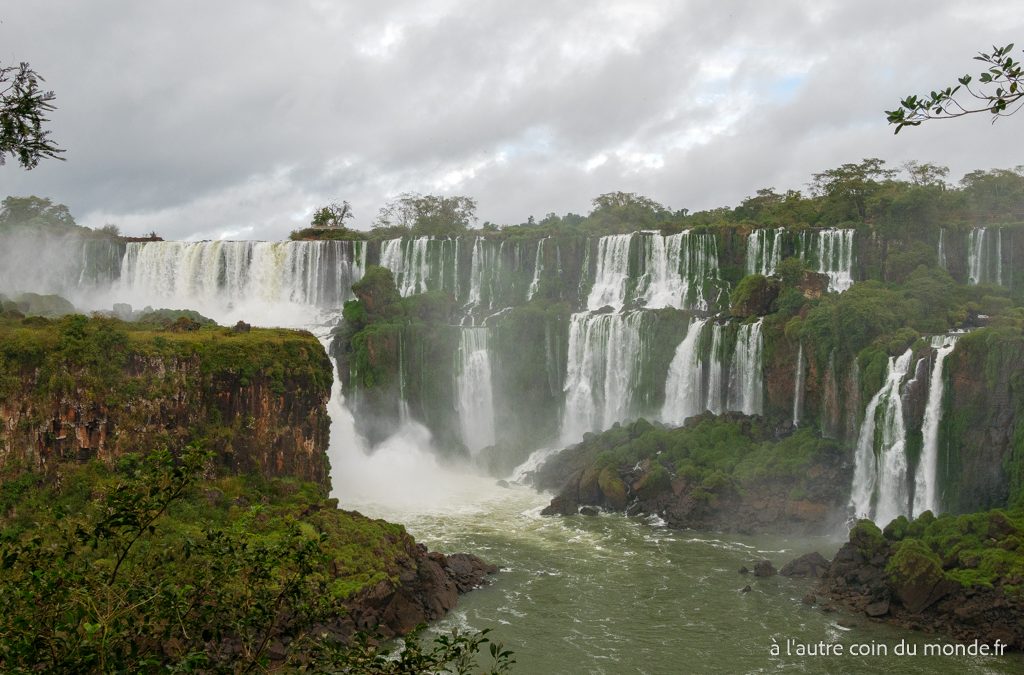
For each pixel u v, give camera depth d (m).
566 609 49.72
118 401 54.47
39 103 17.45
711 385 83.88
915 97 15.48
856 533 53.34
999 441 58.88
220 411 59.41
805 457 68.69
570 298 102.75
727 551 60.56
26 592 16.69
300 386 63.94
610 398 89.50
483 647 44.53
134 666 15.97
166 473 18.33
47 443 51.69
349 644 22.16
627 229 119.06
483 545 61.81
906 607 47.84
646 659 43.28
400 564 50.44
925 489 62.75
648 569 56.56
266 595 20.22
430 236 109.31
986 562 48.28
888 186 104.00
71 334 54.34
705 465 71.75
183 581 21.73
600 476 72.56
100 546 37.06
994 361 58.78
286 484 58.94
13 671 14.56
